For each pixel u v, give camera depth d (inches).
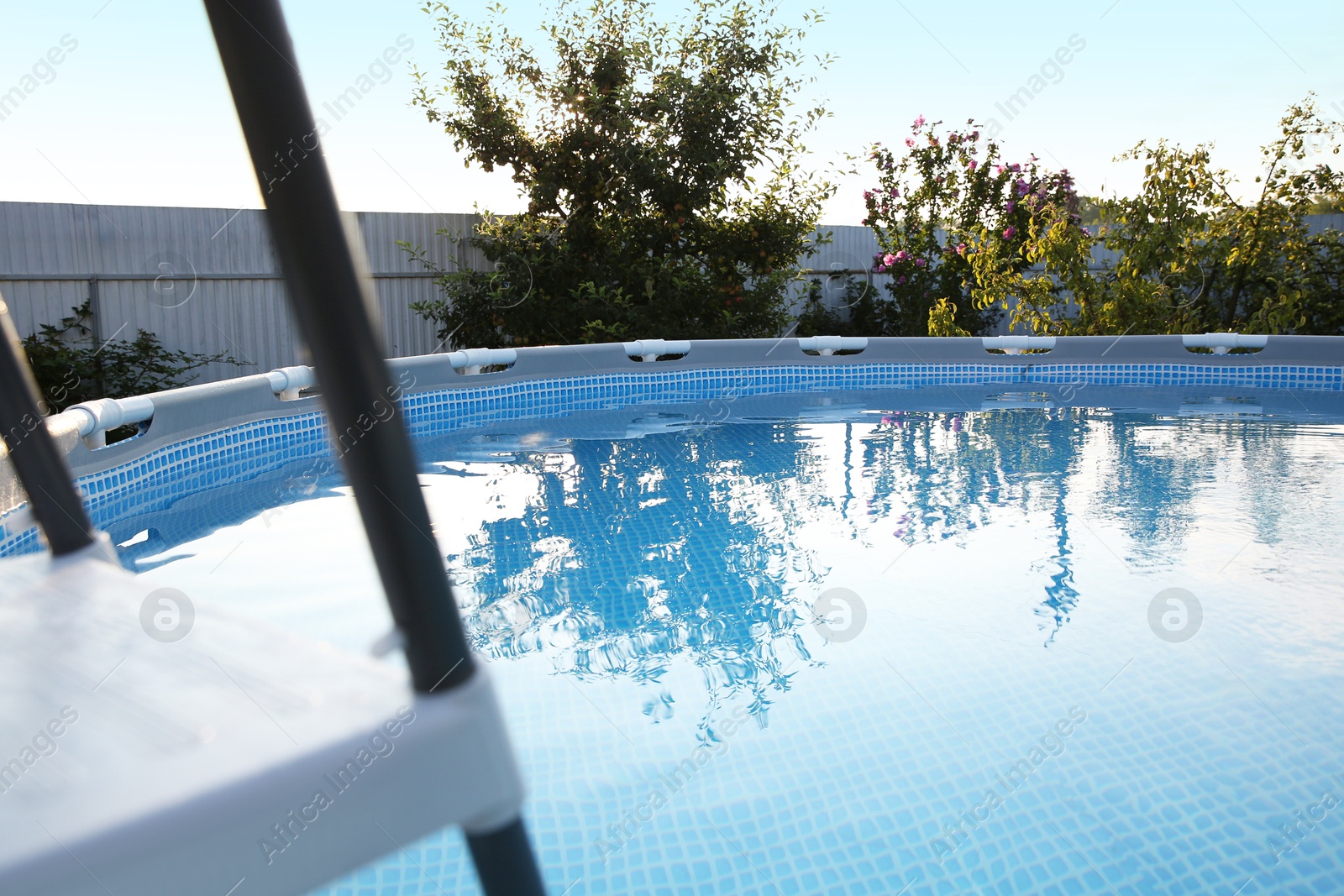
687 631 122.6
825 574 143.1
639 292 381.1
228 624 30.9
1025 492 189.6
